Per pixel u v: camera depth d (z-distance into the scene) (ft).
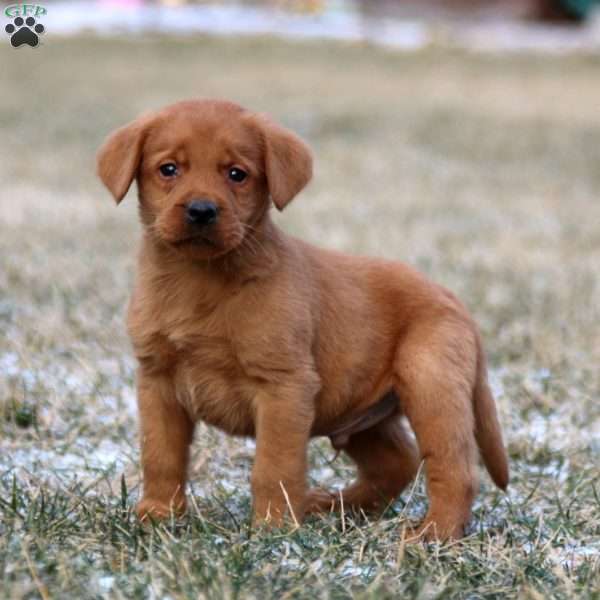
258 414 27.25
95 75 144.87
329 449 34.96
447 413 28.43
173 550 24.34
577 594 23.54
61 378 38.52
